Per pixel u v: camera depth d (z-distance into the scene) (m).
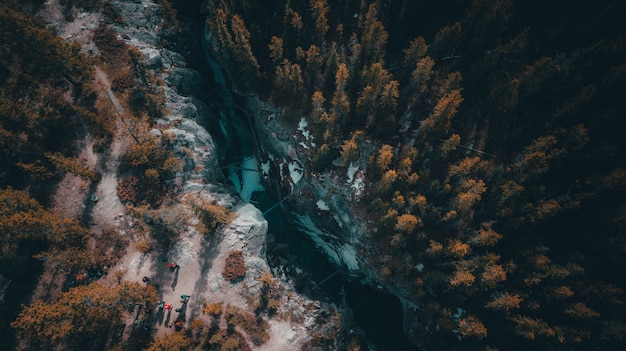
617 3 51.31
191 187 57.81
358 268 66.44
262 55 63.88
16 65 57.69
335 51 55.97
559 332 51.38
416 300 60.62
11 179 53.75
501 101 57.16
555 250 55.56
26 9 61.91
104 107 58.56
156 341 46.00
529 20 59.19
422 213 54.72
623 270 52.72
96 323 44.72
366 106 55.25
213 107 73.38
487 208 55.81
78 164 52.31
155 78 60.44
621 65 50.50
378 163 55.09
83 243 51.56
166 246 54.16
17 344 47.75
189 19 73.31
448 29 54.91
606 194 53.31
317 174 62.59
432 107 60.94
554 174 55.62
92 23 63.34
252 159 73.94
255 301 53.44
